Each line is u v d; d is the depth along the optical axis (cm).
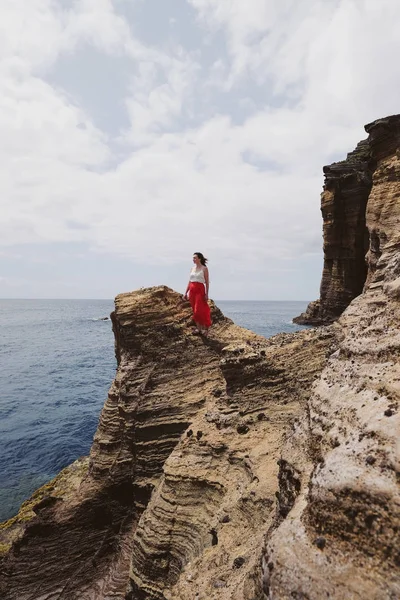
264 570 246
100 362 4797
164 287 1283
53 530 975
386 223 2884
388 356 372
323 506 252
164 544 647
